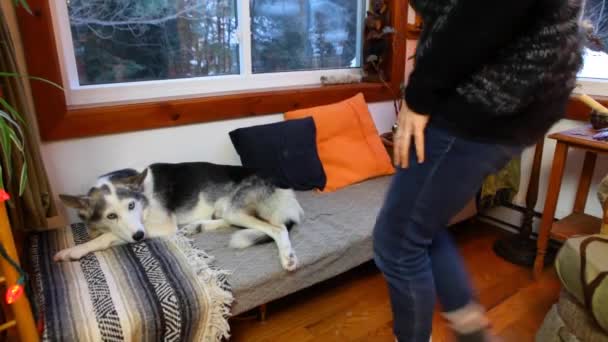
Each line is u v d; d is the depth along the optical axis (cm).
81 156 162
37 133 150
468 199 87
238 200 165
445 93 78
